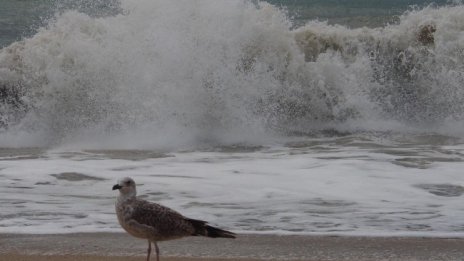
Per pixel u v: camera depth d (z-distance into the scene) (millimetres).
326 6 47312
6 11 43969
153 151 22203
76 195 15992
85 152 22000
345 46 30359
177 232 9648
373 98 28953
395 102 28797
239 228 13266
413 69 29766
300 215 14234
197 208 14750
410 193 16156
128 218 9570
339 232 12961
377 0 48344
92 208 14812
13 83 26641
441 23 30312
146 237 9648
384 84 29547
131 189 9688
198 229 9727
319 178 17625
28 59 26812
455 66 29672
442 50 29875
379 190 16406
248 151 22250
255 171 18562
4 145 23703
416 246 12086
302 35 30234
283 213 14375
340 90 27688
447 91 28844
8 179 17531
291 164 19562
